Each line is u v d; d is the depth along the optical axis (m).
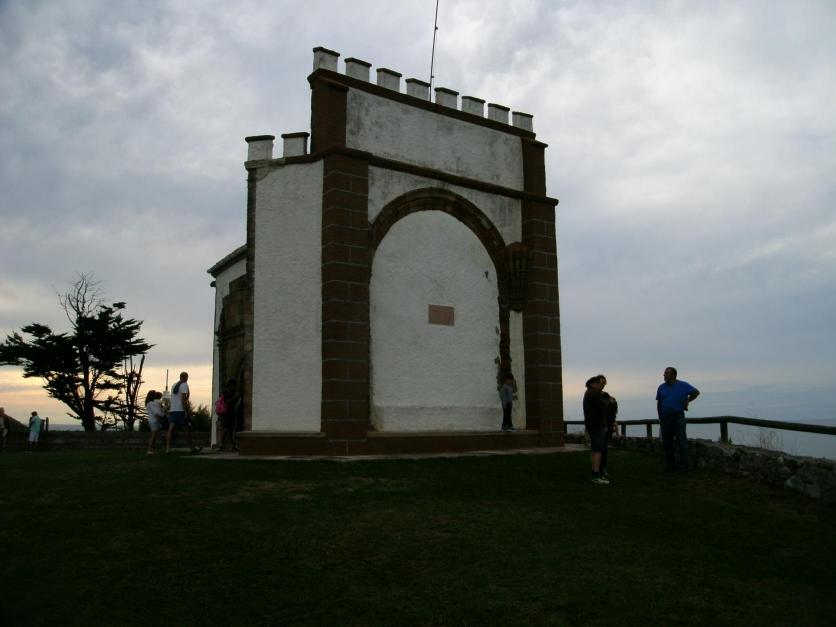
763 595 6.36
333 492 10.22
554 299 18.61
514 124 19.22
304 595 6.07
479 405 17.33
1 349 37.97
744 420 12.07
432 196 17.25
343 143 15.89
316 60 16.09
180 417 16.28
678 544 7.90
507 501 9.91
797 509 9.52
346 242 15.32
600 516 9.13
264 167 16.45
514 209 18.75
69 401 39.03
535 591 6.29
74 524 8.02
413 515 8.88
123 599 5.87
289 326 15.59
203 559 6.89
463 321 17.44
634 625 5.64
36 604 5.71
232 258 22.02
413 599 6.05
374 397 15.67
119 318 40.12
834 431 9.93
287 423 15.26
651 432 15.34
